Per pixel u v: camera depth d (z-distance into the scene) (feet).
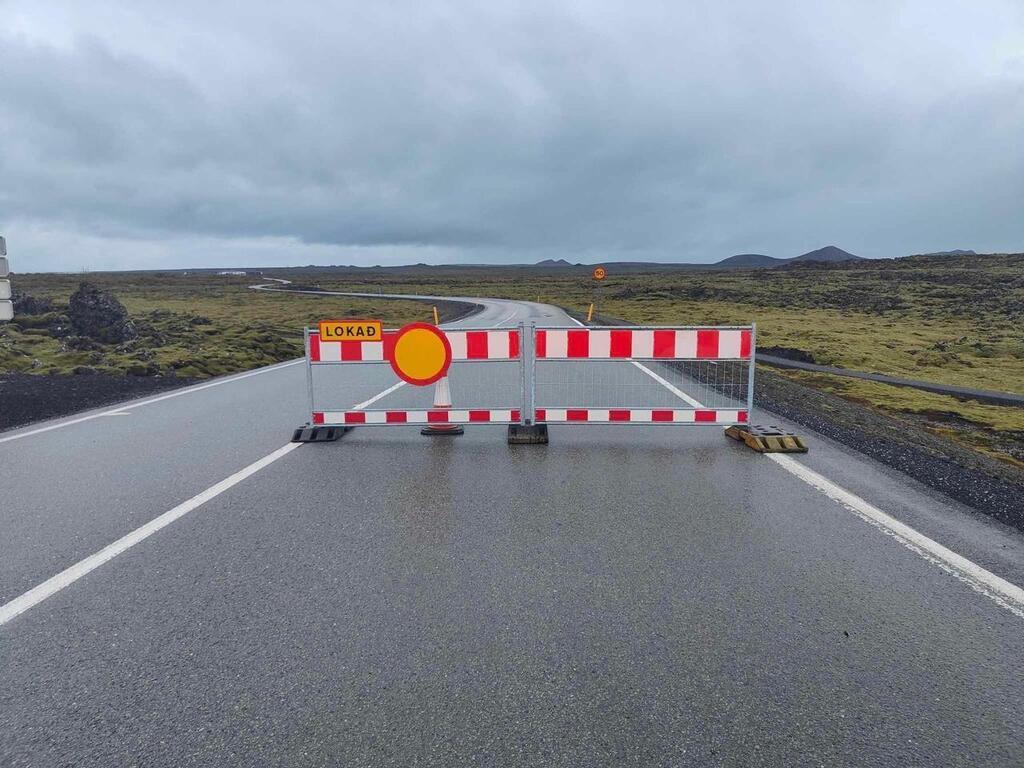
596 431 26.37
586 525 15.17
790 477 19.38
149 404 32.78
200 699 8.69
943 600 11.44
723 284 261.85
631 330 24.02
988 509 16.42
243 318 134.82
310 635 10.28
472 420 24.64
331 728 8.06
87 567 12.99
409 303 187.83
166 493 17.87
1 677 9.27
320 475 19.70
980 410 42.39
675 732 7.95
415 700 8.60
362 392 34.94
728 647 9.88
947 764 7.41
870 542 14.12
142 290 279.49
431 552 13.60
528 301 191.31
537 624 10.57
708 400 31.22
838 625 10.55
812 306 169.37
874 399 44.88
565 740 7.80
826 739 7.82
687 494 17.63
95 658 9.73
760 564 12.96
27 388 36.01
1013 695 8.71
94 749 7.75
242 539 14.43
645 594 11.64
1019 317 133.28
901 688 8.86
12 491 18.06
